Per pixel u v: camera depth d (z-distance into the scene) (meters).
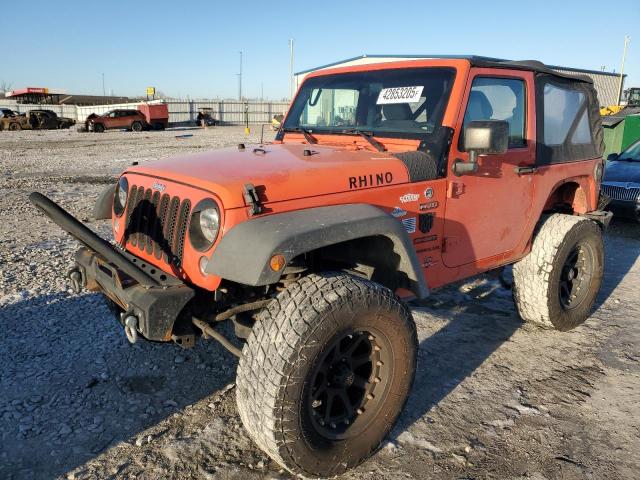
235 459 2.69
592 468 2.68
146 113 37.19
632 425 3.05
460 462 2.70
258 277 2.15
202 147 21.25
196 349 3.80
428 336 4.18
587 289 4.39
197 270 2.52
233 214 2.40
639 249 7.05
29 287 4.91
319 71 4.11
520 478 2.60
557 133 4.12
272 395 2.20
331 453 2.44
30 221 7.88
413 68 3.49
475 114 3.35
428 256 3.24
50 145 22.31
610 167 9.03
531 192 3.88
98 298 4.66
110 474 2.56
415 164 3.09
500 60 3.67
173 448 2.75
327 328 2.27
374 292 2.44
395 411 2.68
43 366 3.51
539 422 3.06
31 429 2.87
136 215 3.01
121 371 3.49
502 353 3.92
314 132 3.90
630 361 3.83
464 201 3.36
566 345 4.08
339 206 2.65
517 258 4.01
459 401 3.26
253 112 51.47
